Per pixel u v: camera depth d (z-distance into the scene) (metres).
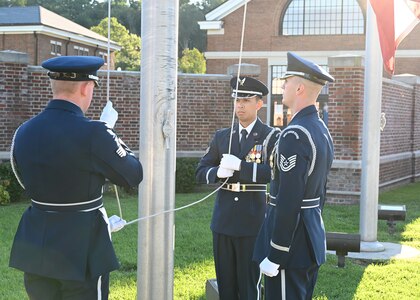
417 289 5.36
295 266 3.16
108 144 2.82
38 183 2.84
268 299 3.27
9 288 5.26
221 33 28.27
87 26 62.16
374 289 5.36
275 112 27.81
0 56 11.31
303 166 3.05
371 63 6.97
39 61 30.67
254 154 4.17
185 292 5.12
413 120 15.31
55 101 2.93
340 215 9.62
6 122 11.43
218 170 4.08
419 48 25.67
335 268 6.09
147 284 3.34
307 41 27.88
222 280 4.25
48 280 2.87
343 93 11.04
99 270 2.83
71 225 2.81
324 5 27.69
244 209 4.12
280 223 3.05
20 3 62.19
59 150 2.79
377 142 7.09
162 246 3.33
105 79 12.40
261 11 27.97
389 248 7.19
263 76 28.12
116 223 3.19
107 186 11.68
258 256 3.35
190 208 10.05
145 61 3.29
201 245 7.01
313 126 3.20
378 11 5.37
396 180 14.11
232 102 13.42
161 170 3.30
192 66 55.16
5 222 8.40
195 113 13.28
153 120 3.28
